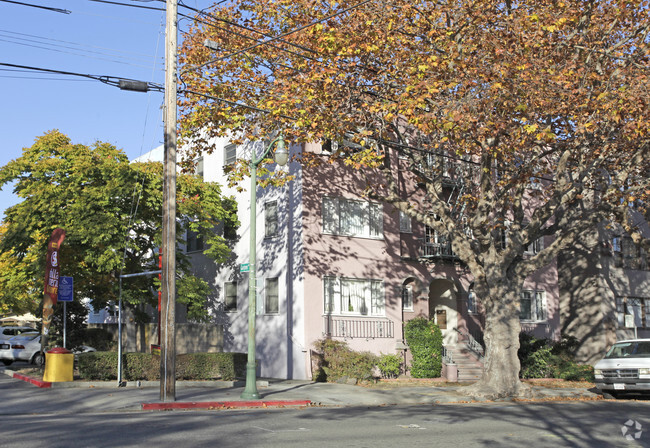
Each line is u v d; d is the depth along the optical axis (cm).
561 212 3481
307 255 2603
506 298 2144
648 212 2484
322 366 2488
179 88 2169
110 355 2067
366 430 1176
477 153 2139
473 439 1090
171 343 1673
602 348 3366
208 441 988
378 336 2734
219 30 2167
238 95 2202
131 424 1183
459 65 1778
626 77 1766
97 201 2483
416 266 2917
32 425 1153
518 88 1725
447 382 2542
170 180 1709
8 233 2583
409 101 1734
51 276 2148
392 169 2883
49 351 2017
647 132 1780
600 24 1864
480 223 2109
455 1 1841
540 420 1386
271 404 1739
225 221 3014
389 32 1855
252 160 1886
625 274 3550
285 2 2059
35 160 2669
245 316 2858
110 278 2661
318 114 1903
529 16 1720
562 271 3603
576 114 1836
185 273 2872
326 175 2706
